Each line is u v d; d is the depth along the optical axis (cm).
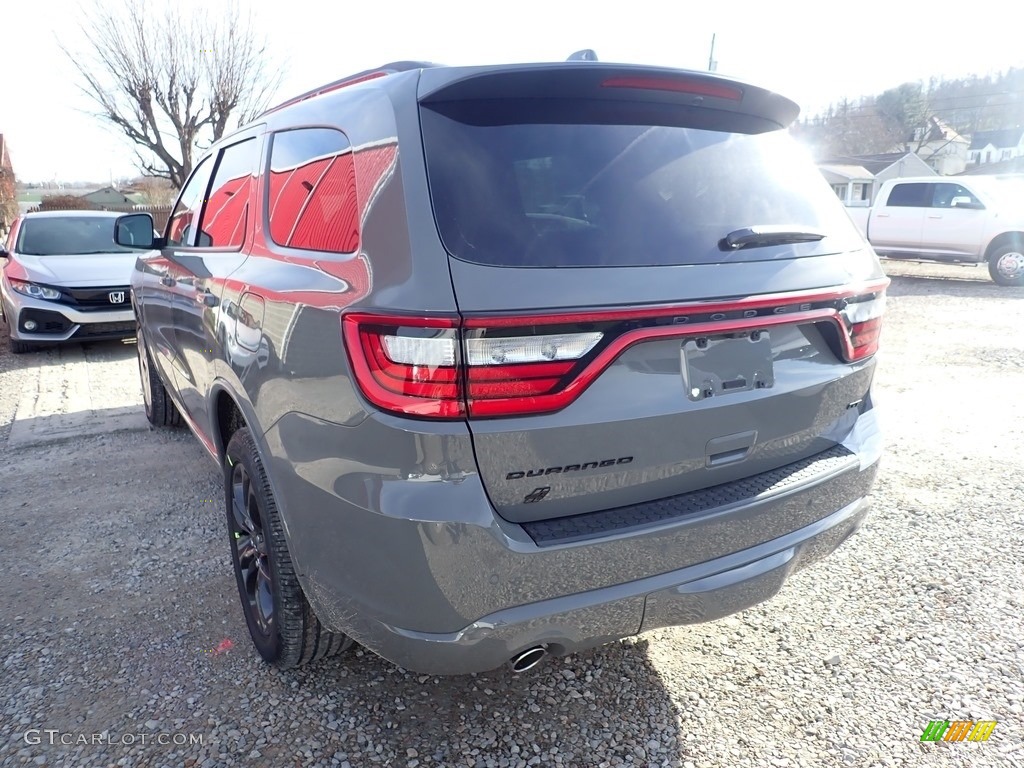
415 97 197
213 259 305
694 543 197
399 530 172
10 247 865
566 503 186
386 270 179
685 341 192
